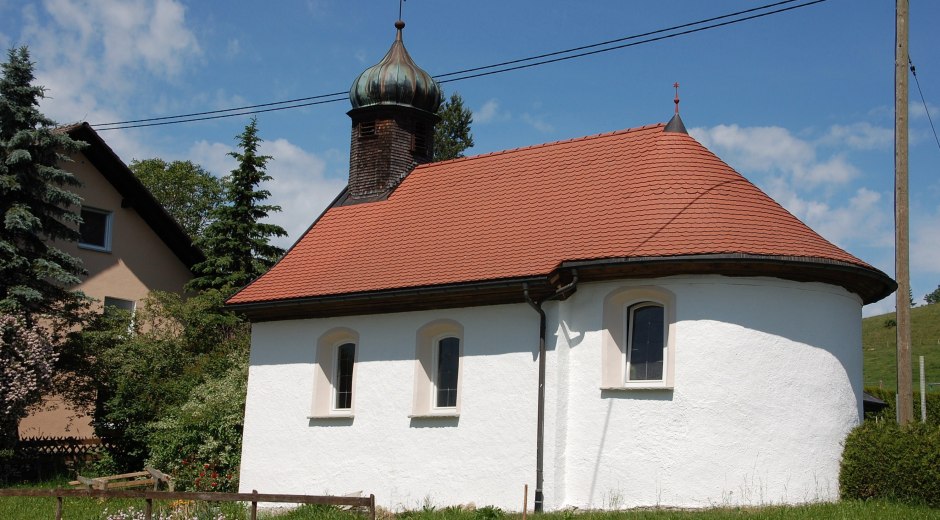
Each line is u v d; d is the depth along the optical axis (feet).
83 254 109.50
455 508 64.54
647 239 64.75
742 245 63.00
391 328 75.00
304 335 80.28
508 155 82.33
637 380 65.05
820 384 64.80
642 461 63.05
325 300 76.84
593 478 64.44
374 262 78.23
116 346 96.32
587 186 73.51
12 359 86.99
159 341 98.07
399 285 73.05
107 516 66.18
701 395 62.44
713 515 55.57
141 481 81.71
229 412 86.48
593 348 65.72
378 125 90.48
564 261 65.26
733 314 63.26
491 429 68.23
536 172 78.43
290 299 78.89
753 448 62.18
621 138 76.28
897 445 60.39
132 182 112.68
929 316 271.90
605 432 64.49
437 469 70.44
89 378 97.55
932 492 58.18
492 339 69.41
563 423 65.77
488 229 74.84
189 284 115.96
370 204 86.58
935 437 59.21
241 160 121.90
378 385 74.84
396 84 90.27
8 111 94.07
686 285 63.67
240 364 90.74
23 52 96.58
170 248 118.52
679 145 72.54
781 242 64.13
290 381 80.33
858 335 69.31
